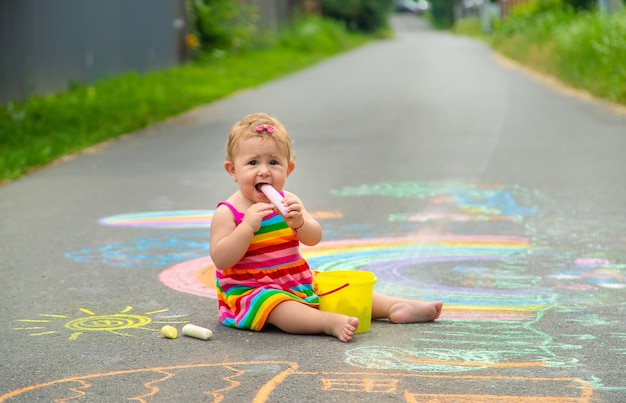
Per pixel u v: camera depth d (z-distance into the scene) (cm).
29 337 388
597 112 1284
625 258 523
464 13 5947
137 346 373
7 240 600
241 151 403
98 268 520
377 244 570
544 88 1678
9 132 1127
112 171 902
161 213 691
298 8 3975
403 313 402
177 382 329
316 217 658
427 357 354
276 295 388
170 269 516
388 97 1594
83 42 1700
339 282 387
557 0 2661
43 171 913
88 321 412
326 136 1131
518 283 471
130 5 1944
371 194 748
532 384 323
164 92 1625
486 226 619
